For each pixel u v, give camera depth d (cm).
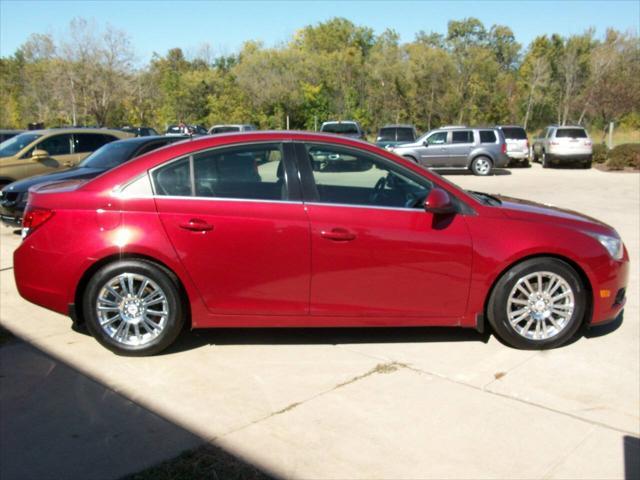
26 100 5034
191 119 4731
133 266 445
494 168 2344
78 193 453
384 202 457
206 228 440
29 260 458
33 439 343
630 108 3541
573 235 464
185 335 508
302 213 445
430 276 454
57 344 486
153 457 324
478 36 6253
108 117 4578
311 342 493
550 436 347
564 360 457
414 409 379
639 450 333
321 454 328
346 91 4825
